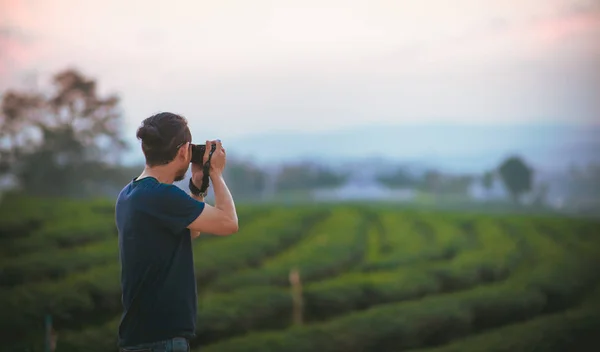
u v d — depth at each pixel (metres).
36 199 24.80
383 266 18.95
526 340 10.71
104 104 36.69
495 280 18.17
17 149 35.03
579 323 11.52
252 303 12.05
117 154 37.53
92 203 24.27
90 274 13.09
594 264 18.97
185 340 3.68
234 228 3.77
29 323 10.49
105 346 8.97
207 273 15.72
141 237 3.67
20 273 13.50
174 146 3.82
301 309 13.35
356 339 10.55
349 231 24.42
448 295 13.87
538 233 26.92
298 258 17.72
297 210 29.62
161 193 3.68
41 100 35.09
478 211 47.56
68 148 36.00
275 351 9.52
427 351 10.60
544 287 15.44
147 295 3.66
